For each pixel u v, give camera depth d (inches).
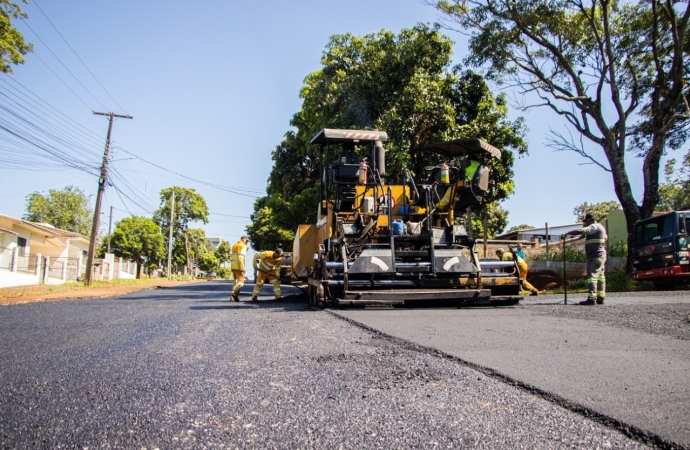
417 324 271.7
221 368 171.0
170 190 3006.9
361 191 418.6
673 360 177.6
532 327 259.3
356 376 157.2
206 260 3437.5
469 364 171.2
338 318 308.3
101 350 211.6
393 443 104.0
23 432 113.2
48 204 2265.0
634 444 103.3
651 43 801.6
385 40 776.9
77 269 1359.5
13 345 229.9
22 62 602.2
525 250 943.0
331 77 796.6
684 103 800.9
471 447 101.7
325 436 108.1
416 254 379.9
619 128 800.9
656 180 784.3
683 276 631.8
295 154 1045.8
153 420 119.3
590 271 395.2
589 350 195.9
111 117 1120.8
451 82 781.3
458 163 423.8
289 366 172.2
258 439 107.0
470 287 384.2
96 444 105.8
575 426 113.3
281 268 590.2
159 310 402.3
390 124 695.7
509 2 759.7
